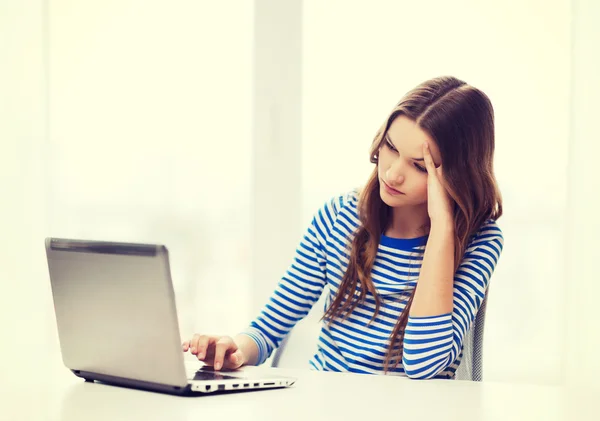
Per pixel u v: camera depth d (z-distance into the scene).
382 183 1.36
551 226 2.14
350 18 2.19
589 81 2.03
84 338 0.98
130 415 0.80
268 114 2.22
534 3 2.11
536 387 1.05
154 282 0.86
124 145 2.40
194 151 2.36
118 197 2.40
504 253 2.17
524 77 2.12
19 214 2.33
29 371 1.17
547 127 2.12
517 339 2.18
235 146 2.31
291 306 1.51
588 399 0.96
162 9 2.36
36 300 2.32
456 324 1.26
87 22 2.40
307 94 2.22
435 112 1.32
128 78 2.39
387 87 2.17
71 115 2.42
